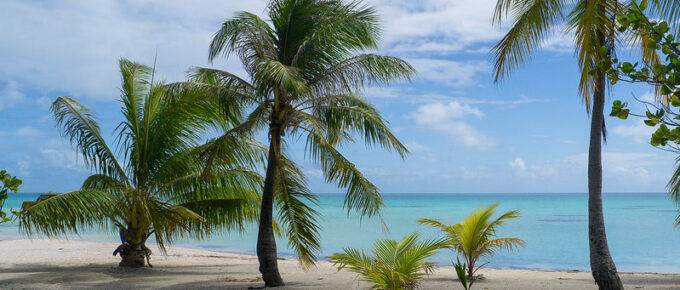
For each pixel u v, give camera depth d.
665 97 7.80
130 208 13.70
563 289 10.40
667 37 3.64
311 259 12.03
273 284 10.93
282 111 10.97
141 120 13.86
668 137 3.54
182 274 13.09
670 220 45.16
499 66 9.05
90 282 11.58
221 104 11.58
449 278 12.28
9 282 11.52
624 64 3.79
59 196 11.40
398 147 10.86
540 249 24.33
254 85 11.06
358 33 10.88
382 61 10.48
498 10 8.90
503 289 10.41
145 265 14.52
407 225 41.94
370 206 10.84
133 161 13.66
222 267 14.84
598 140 8.80
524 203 103.62
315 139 11.05
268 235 11.09
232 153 11.40
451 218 47.94
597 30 8.41
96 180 13.45
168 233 13.24
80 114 13.51
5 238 26.86
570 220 46.44
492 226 12.08
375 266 7.59
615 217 50.56
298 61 10.87
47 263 15.22
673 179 10.64
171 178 13.78
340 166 10.80
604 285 8.47
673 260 20.38
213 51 10.83
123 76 14.12
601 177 8.75
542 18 8.57
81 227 12.20
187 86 11.12
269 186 11.17
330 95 11.06
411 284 7.75
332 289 10.45
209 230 14.15
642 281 11.88
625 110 3.75
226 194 14.45
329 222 47.00
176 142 13.88
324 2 11.27
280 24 11.33
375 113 11.28
